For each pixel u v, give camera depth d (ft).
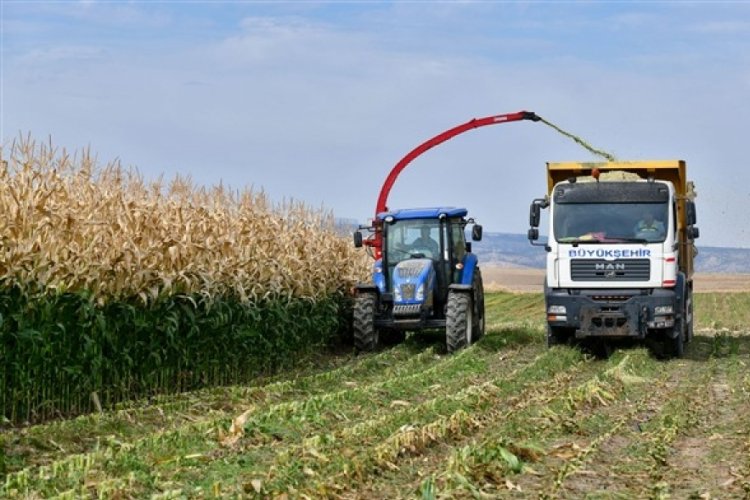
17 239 48.21
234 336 67.00
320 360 84.23
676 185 86.33
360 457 38.55
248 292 70.95
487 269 552.41
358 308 84.43
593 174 82.99
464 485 35.12
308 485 34.99
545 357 76.48
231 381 68.69
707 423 52.39
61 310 50.88
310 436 45.98
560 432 48.24
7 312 48.01
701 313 157.17
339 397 55.42
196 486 34.88
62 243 50.49
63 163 51.93
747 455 42.29
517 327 110.63
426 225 86.63
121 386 56.08
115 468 37.45
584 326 79.41
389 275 86.74
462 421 47.50
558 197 81.20
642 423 52.06
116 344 55.06
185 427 45.47
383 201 98.99
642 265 79.05
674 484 37.73
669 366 78.43
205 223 64.95
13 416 48.70
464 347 82.38
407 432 42.88
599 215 80.18
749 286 288.30
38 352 49.19
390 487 36.42
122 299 55.52
